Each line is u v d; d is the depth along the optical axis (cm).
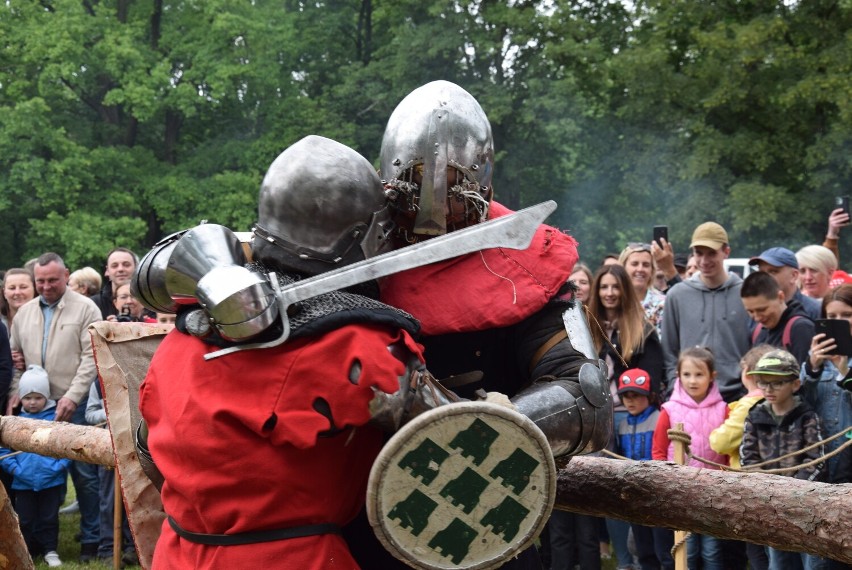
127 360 276
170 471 186
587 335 204
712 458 454
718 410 458
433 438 173
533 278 204
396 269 184
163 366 194
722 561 461
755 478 211
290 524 182
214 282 174
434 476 174
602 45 1897
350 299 184
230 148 2183
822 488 201
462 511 176
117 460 270
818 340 411
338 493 187
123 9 2200
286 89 2241
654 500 223
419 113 205
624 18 1958
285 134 2148
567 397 191
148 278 198
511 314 200
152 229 2267
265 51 2164
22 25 2073
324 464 183
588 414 192
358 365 176
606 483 232
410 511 174
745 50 1570
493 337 211
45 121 2011
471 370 210
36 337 619
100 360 272
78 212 2052
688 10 1719
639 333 486
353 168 194
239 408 178
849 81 1506
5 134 1992
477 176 206
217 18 2038
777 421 415
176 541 192
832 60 1553
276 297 175
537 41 1980
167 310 202
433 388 184
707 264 519
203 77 2125
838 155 1553
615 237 2002
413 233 207
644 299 578
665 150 1722
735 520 210
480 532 177
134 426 273
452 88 210
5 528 323
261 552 180
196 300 187
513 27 1952
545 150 2064
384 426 180
